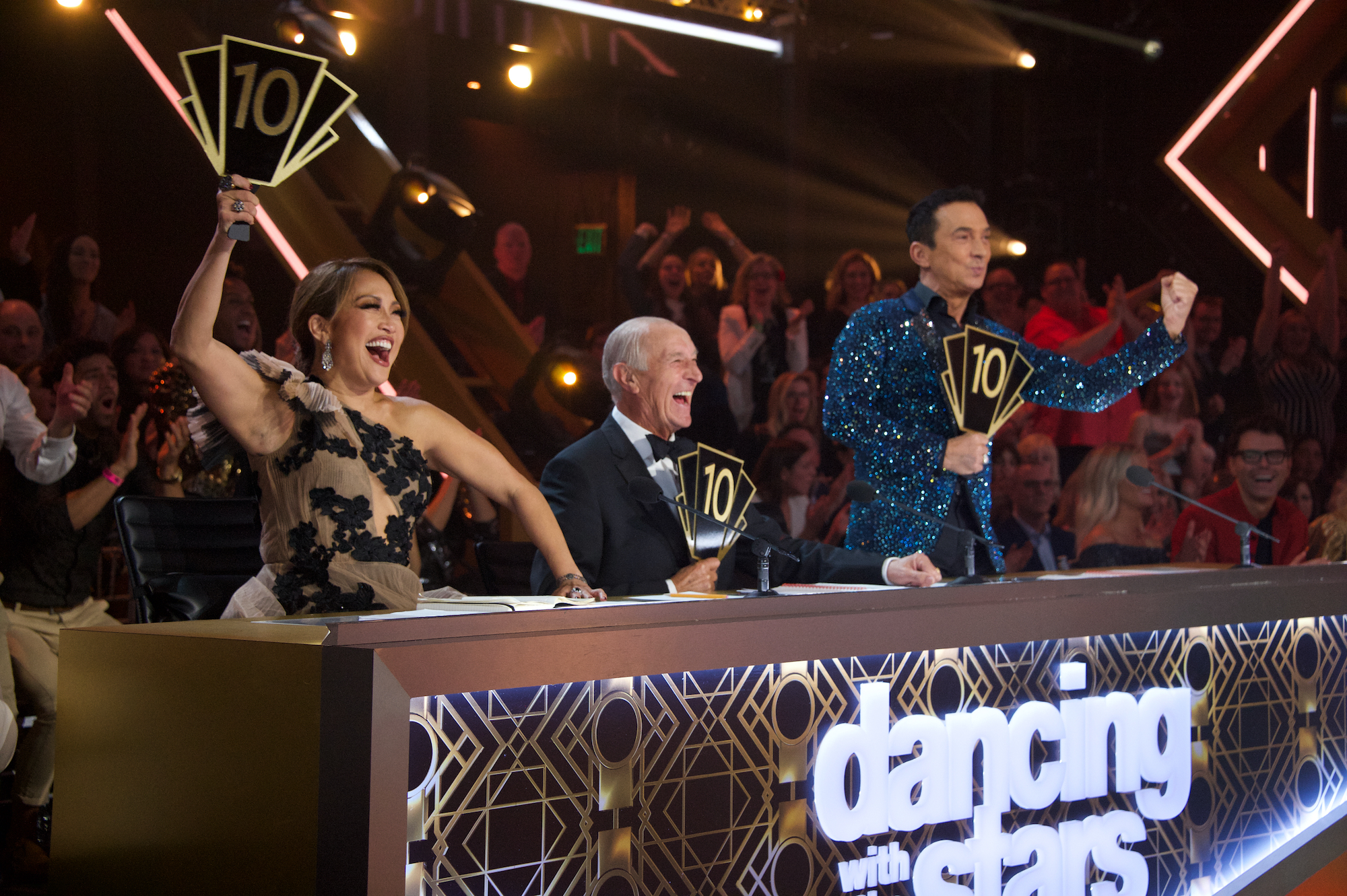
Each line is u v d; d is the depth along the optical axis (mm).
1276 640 2992
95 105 7449
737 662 1972
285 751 1623
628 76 8734
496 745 1748
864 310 3414
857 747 2180
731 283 9547
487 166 9602
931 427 3346
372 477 2326
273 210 7066
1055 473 6207
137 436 4465
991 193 9281
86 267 6406
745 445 7223
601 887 1858
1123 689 2646
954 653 2355
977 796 2355
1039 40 9094
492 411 7828
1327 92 8516
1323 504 7273
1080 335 7598
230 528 3023
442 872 1687
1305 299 8398
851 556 2902
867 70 9453
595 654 1804
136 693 1788
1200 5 8859
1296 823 3016
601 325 7965
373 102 8305
